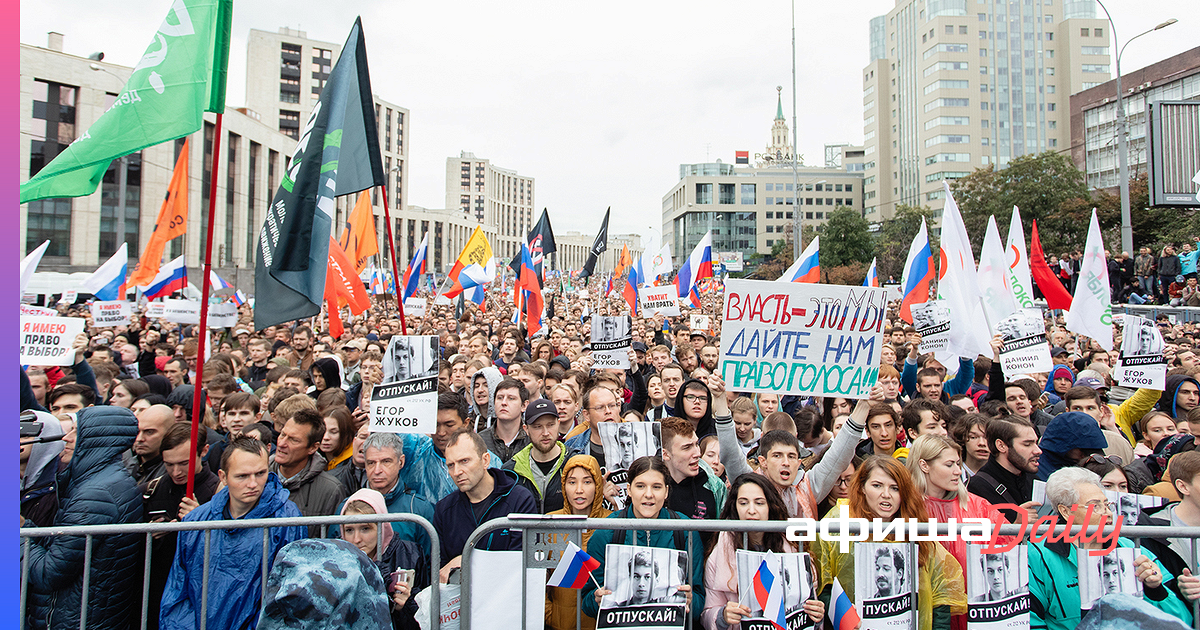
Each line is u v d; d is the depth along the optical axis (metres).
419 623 3.47
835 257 63.16
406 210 119.19
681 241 133.00
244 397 6.02
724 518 3.80
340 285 10.36
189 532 3.65
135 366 10.04
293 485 4.51
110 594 3.60
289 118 96.31
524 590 3.37
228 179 52.78
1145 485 5.09
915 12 103.31
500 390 5.94
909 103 105.44
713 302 28.62
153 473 4.86
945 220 8.99
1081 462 4.57
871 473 3.88
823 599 3.49
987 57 98.06
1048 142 98.38
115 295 15.14
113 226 44.84
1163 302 20.36
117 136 4.54
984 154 97.19
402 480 4.97
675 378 7.28
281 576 2.52
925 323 9.38
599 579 3.77
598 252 18.38
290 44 96.19
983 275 9.90
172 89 4.57
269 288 5.51
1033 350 7.66
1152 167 18.95
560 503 5.00
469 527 4.17
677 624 3.30
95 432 3.99
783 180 126.31
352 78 6.14
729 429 4.71
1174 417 7.34
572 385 6.45
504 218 186.12
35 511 4.19
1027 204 42.25
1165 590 3.36
